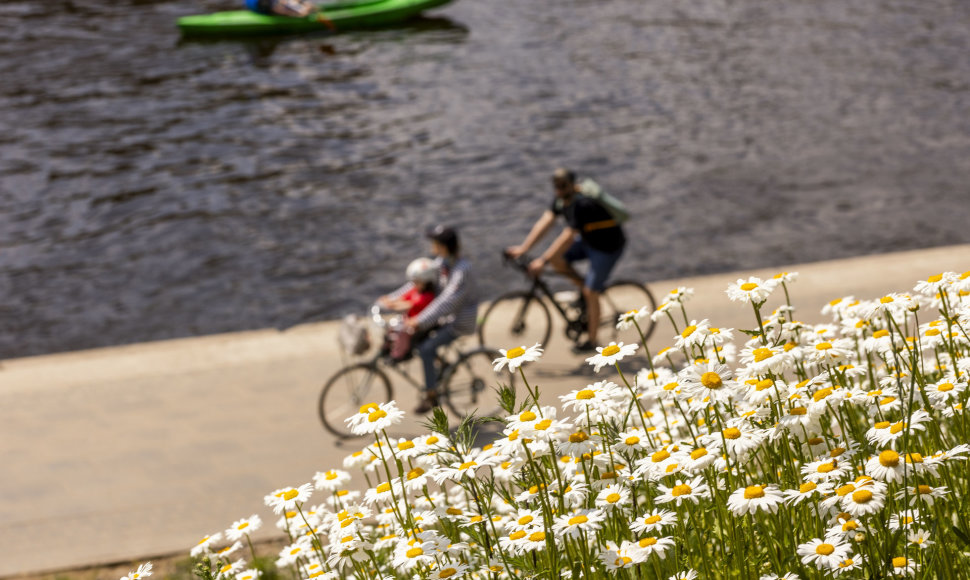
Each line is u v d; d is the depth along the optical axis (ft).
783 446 14.40
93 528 33.96
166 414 42.91
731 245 82.48
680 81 140.46
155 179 106.93
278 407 42.83
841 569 11.83
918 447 14.73
